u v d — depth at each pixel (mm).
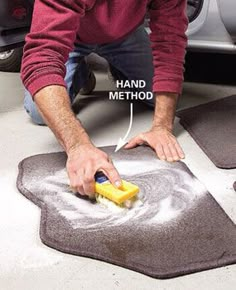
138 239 993
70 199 1135
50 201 1130
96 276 920
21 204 1143
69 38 1202
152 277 909
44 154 1346
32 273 933
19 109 1683
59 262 958
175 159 1297
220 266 929
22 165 1288
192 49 1815
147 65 1644
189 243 977
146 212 1076
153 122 1413
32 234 1036
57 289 895
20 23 1542
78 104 1701
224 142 1395
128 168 1255
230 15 1686
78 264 951
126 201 1078
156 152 1320
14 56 1981
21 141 1446
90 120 1577
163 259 937
